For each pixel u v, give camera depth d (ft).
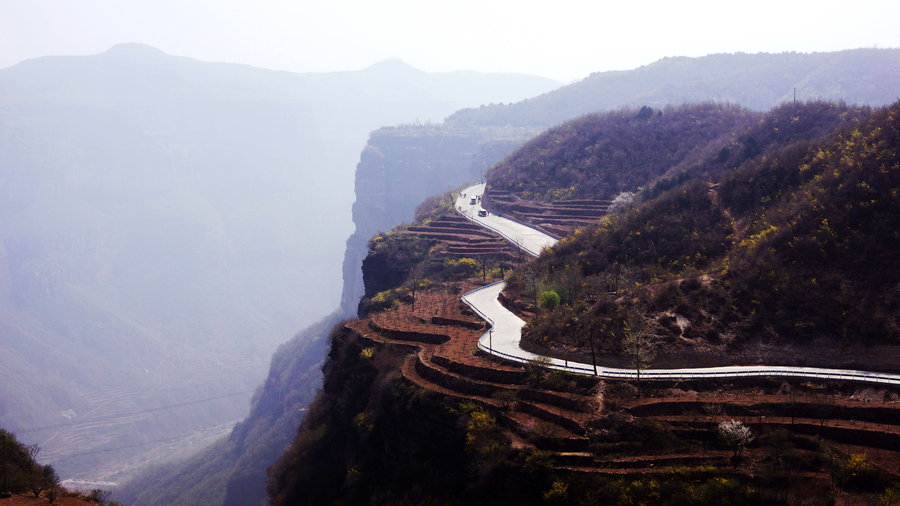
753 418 231.50
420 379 303.48
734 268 326.44
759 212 393.50
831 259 299.99
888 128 350.43
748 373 254.47
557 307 352.49
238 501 625.41
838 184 335.67
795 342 274.57
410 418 285.43
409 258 608.60
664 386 255.09
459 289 482.28
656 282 355.77
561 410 250.98
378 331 385.29
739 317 294.87
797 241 315.58
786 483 202.69
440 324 390.01
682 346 287.89
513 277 456.04
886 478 196.34
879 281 279.69
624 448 227.20
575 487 214.90
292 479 353.51
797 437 218.59
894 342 257.14
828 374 246.88
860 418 223.30
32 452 295.28
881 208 305.12
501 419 256.32
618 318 313.73
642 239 425.28
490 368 288.92
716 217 418.72
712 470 209.46
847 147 375.45
